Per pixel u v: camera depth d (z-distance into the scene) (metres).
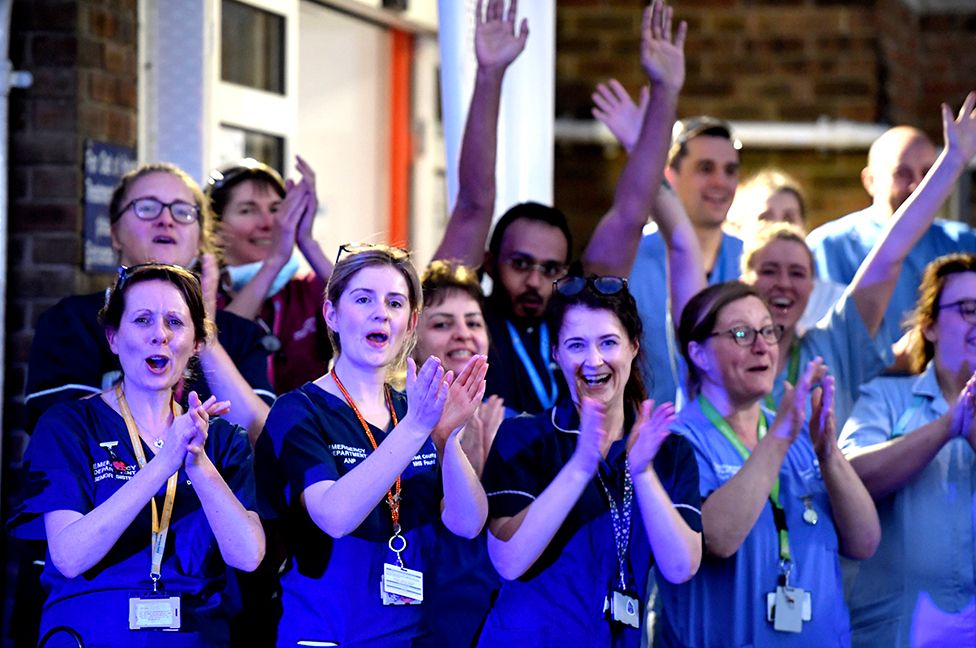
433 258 11.39
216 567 8.23
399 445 7.74
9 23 12.71
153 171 10.20
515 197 13.26
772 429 9.20
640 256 12.73
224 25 14.60
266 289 10.98
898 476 9.91
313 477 7.96
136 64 13.77
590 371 8.59
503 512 8.39
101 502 8.03
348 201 17.45
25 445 12.88
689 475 8.61
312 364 11.68
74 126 12.80
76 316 9.71
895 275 11.43
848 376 11.48
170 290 8.30
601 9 21.02
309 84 16.69
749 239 12.39
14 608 8.52
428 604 8.64
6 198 12.77
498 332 10.95
